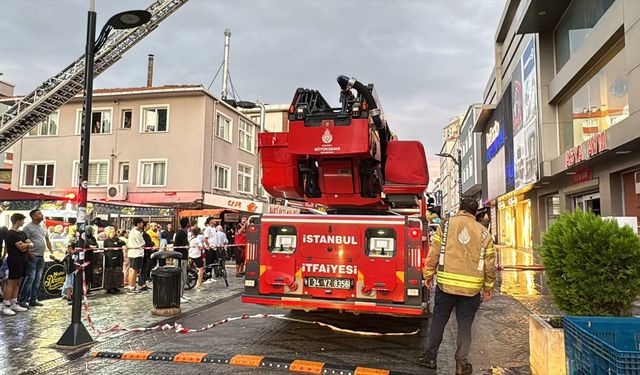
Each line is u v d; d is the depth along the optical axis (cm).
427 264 511
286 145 723
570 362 378
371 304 593
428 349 508
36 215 884
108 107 2580
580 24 1634
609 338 376
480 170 4303
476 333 661
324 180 711
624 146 1176
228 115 2783
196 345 601
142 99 2550
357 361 536
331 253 614
